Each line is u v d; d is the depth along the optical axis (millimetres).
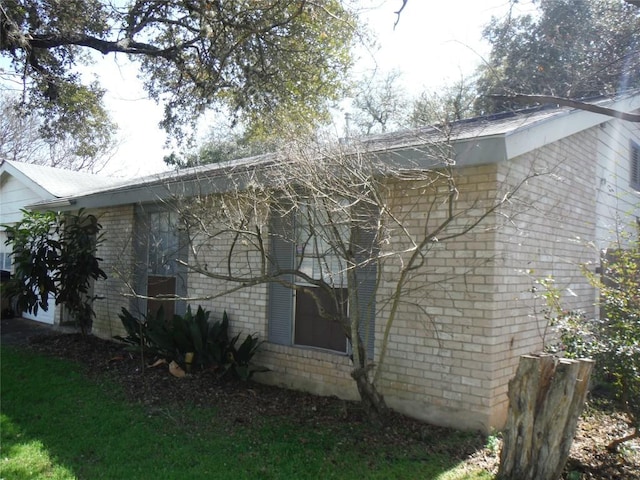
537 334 6125
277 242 7422
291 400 6586
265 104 11992
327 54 11516
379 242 5066
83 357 8859
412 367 5863
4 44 9531
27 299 9961
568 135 6566
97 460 4746
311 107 12172
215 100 13203
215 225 7270
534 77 13656
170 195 7574
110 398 6551
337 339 6805
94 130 16688
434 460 4695
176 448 4984
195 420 5766
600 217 8094
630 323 4746
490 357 5297
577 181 7336
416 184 5848
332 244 5266
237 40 10547
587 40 13125
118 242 10562
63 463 4656
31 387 7043
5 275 13750
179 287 9086
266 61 11242
